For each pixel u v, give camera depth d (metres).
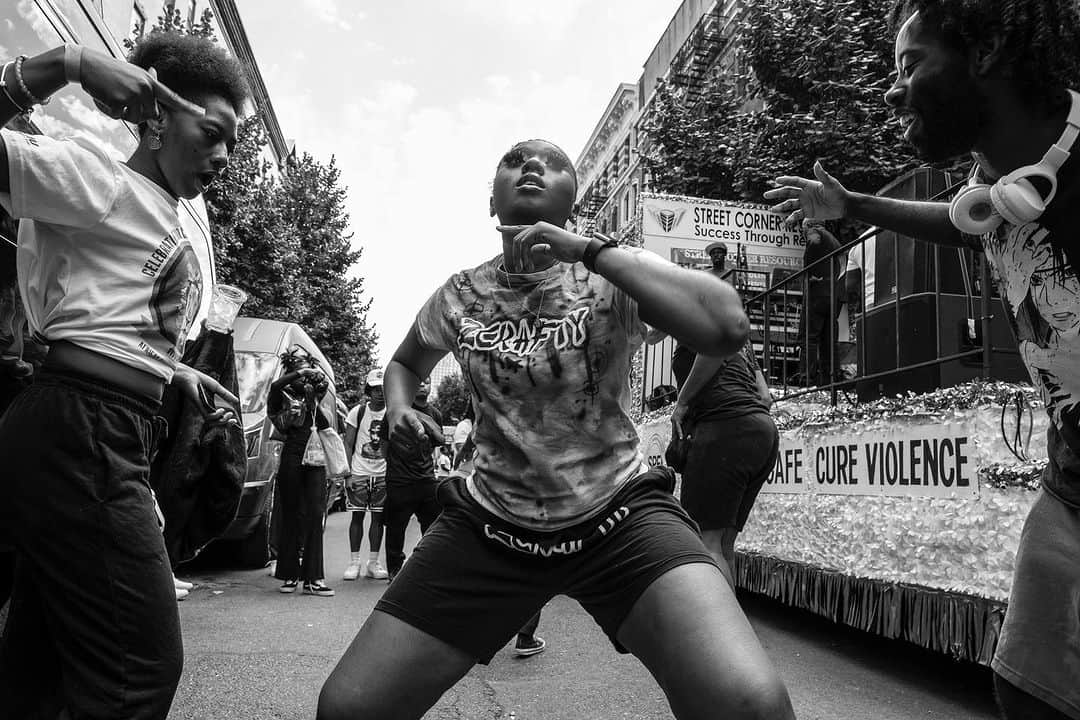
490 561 1.75
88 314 1.81
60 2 2.94
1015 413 3.15
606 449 1.77
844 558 4.21
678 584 1.56
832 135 10.61
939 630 3.45
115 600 1.75
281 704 3.32
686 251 11.25
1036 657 1.71
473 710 3.36
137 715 1.76
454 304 1.98
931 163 1.77
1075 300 1.60
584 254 1.62
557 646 4.64
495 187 1.95
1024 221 1.58
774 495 4.99
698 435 3.82
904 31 1.65
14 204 1.74
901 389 4.77
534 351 1.77
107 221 1.83
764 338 6.14
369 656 1.69
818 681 3.88
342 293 26.84
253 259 18.27
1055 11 1.50
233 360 4.53
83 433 1.76
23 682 1.88
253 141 17.56
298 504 6.23
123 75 1.74
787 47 11.33
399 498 6.40
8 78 1.65
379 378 7.34
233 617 5.12
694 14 23.28
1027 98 1.55
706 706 1.45
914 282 4.79
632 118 30.00
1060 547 1.70
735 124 12.88
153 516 1.87
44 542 1.73
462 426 7.68
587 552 1.70
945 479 3.49
